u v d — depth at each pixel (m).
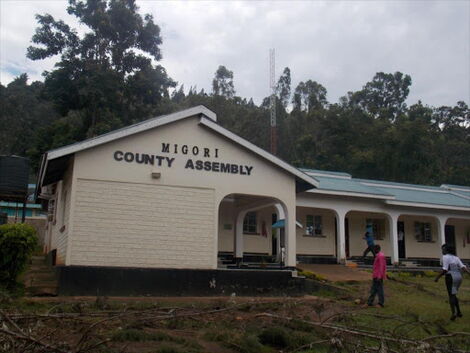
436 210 26.58
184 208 14.44
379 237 26.53
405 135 45.47
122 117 37.97
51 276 14.16
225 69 72.50
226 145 15.33
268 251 22.94
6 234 12.27
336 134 52.19
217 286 14.28
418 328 9.84
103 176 13.67
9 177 19.27
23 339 6.15
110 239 13.49
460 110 65.69
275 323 9.39
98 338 7.45
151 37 39.53
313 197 23.09
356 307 12.62
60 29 37.91
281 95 68.88
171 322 9.19
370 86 69.06
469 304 14.38
